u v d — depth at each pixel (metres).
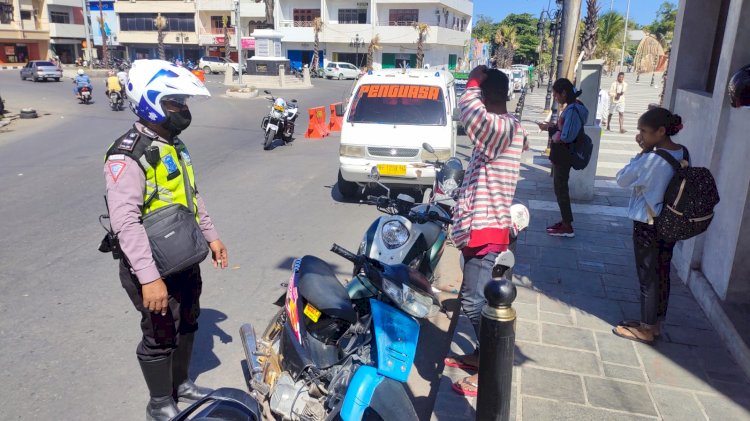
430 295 3.25
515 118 3.53
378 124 8.55
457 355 4.19
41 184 9.73
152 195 3.05
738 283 4.49
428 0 54.22
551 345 4.26
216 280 5.70
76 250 6.44
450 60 63.31
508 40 69.94
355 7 56.94
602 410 3.49
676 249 5.82
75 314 4.88
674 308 4.90
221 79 45.56
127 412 3.60
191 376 4.01
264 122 14.55
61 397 3.73
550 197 8.91
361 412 2.75
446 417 3.47
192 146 14.17
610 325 4.59
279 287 5.55
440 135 8.32
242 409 2.61
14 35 57.91
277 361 3.36
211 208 8.43
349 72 50.03
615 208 8.23
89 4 65.94
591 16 17.59
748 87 4.22
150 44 65.00
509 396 2.77
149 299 2.94
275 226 7.57
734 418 3.43
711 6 6.14
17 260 6.11
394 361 2.91
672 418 3.42
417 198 9.07
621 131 17.34
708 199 3.79
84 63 57.66
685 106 5.96
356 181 8.52
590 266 5.88
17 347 4.32
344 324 3.13
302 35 57.84
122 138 3.04
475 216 3.56
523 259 6.07
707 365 4.00
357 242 6.95
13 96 27.81
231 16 60.97
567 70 11.91
